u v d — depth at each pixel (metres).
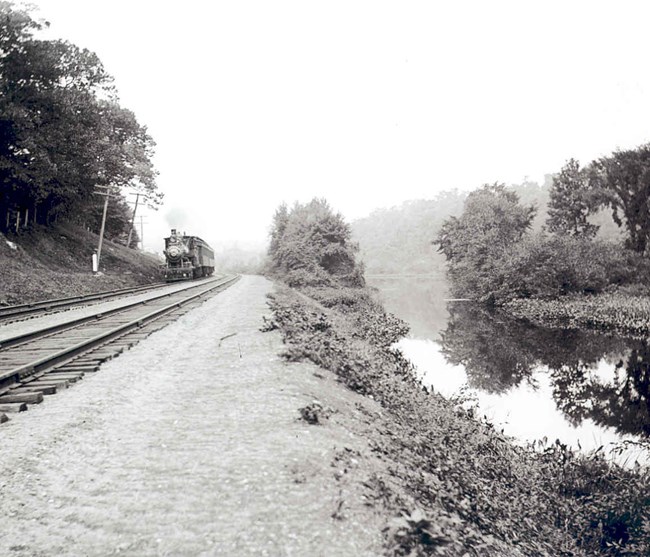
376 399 8.01
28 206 34.28
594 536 6.23
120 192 48.12
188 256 41.84
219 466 4.39
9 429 5.60
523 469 8.07
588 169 43.72
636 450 9.91
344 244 42.81
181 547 3.24
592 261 35.84
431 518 4.02
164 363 8.91
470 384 15.02
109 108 44.22
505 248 40.28
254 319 14.00
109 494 3.98
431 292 64.69
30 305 19.30
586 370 17.59
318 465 4.42
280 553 3.18
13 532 3.48
